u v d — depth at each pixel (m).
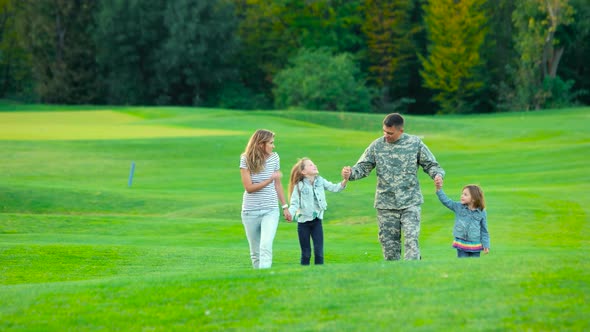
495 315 7.66
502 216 24.67
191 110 84.38
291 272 9.98
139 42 120.06
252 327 7.77
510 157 44.97
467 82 119.38
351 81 111.50
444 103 120.38
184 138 52.72
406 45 122.44
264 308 8.38
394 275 9.48
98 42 120.75
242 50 126.62
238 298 8.79
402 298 8.43
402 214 12.17
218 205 29.84
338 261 16.69
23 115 76.75
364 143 53.62
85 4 124.62
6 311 8.70
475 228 12.52
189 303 8.70
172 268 14.96
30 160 43.28
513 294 8.32
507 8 119.69
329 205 29.47
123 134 56.44
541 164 41.78
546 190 30.86
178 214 29.11
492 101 120.00
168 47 116.12
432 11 116.44
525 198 28.34
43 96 123.56
